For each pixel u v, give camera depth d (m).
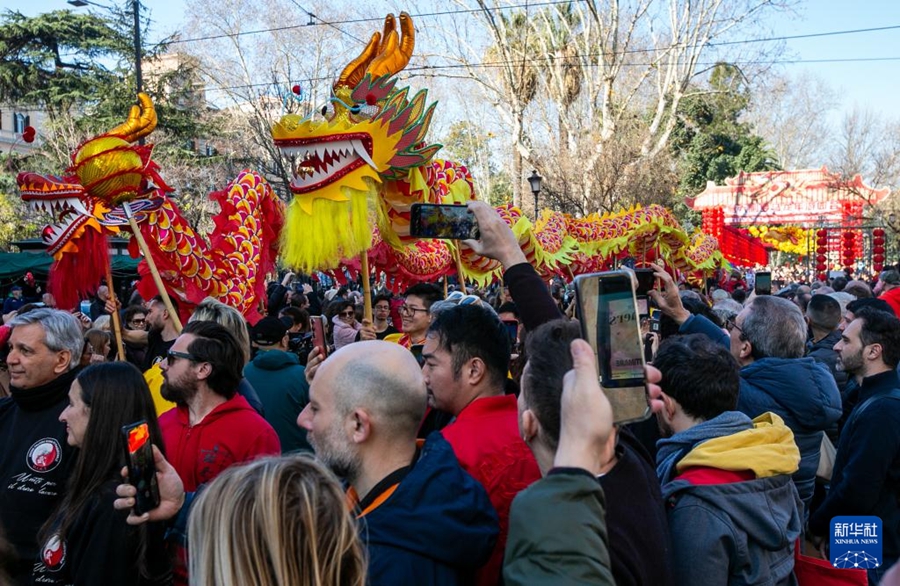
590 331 1.71
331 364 2.15
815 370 3.46
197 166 28.00
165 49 28.44
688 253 17.27
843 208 26.00
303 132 4.29
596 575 1.49
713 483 2.31
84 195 5.13
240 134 27.03
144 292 5.86
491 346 2.68
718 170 37.94
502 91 27.53
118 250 18.27
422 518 1.92
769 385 3.43
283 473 1.55
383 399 2.09
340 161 4.33
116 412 2.56
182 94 28.00
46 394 3.15
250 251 6.42
